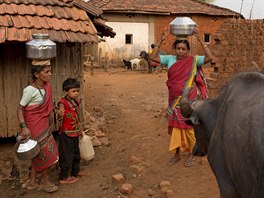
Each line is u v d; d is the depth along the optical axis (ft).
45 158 10.79
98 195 10.85
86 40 12.78
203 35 46.21
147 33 44.62
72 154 11.44
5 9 13.03
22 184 11.71
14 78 13.73
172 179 11.32
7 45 13.50
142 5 43.96
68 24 13.25
